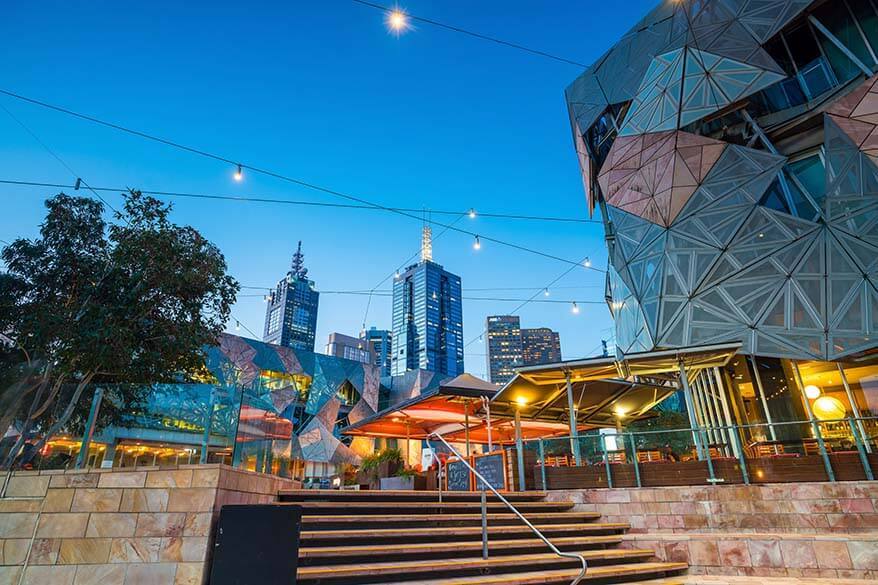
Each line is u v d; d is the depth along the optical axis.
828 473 8.47
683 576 7.26
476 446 24.02
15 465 5.88
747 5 17.38
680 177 17.31
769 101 16.88
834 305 13.20
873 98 13.91
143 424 6.10
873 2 14.83
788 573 7.14
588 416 17.56
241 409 6.70
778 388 14.91
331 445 39.28
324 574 5.10
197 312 12.70
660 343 15.88
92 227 12.82
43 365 9.40
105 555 4.99
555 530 7.91
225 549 4.65
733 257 15.37
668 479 9.52
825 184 14.44
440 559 6.19
